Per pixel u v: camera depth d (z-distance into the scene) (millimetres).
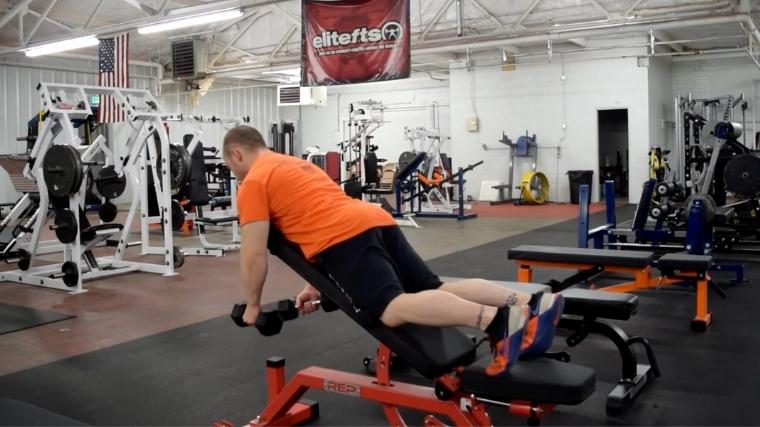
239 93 15359
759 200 6340
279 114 16391
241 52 12492
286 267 5977
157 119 5672
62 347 3527
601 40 11773
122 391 2842
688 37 11695
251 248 2113
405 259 2219
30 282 5320
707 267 3619
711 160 6027
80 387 2898
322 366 3137
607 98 11867
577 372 1886
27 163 5414
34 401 2732
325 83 7809
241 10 8219
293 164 2240
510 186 12375
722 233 6211
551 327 1895
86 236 5293
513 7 10180
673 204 5922
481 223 9219
